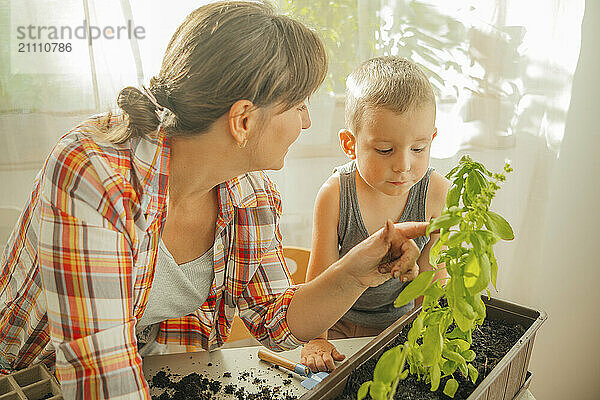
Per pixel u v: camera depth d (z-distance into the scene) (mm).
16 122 1453
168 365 960
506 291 1636
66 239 708
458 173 749
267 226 983
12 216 1513
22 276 854
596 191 1607
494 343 937
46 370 840
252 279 1014
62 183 719
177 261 940
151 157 777
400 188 1094
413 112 1033
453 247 713
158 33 1435
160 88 760
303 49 742
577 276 1672
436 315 768
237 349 1010
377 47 1516
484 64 1507
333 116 1575
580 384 1795
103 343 707
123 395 711
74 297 708
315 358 970
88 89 1451
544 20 1455
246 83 715
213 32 719
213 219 945
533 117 1519
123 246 736
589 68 1510
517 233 1591
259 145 777
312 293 934
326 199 1205
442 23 1494
